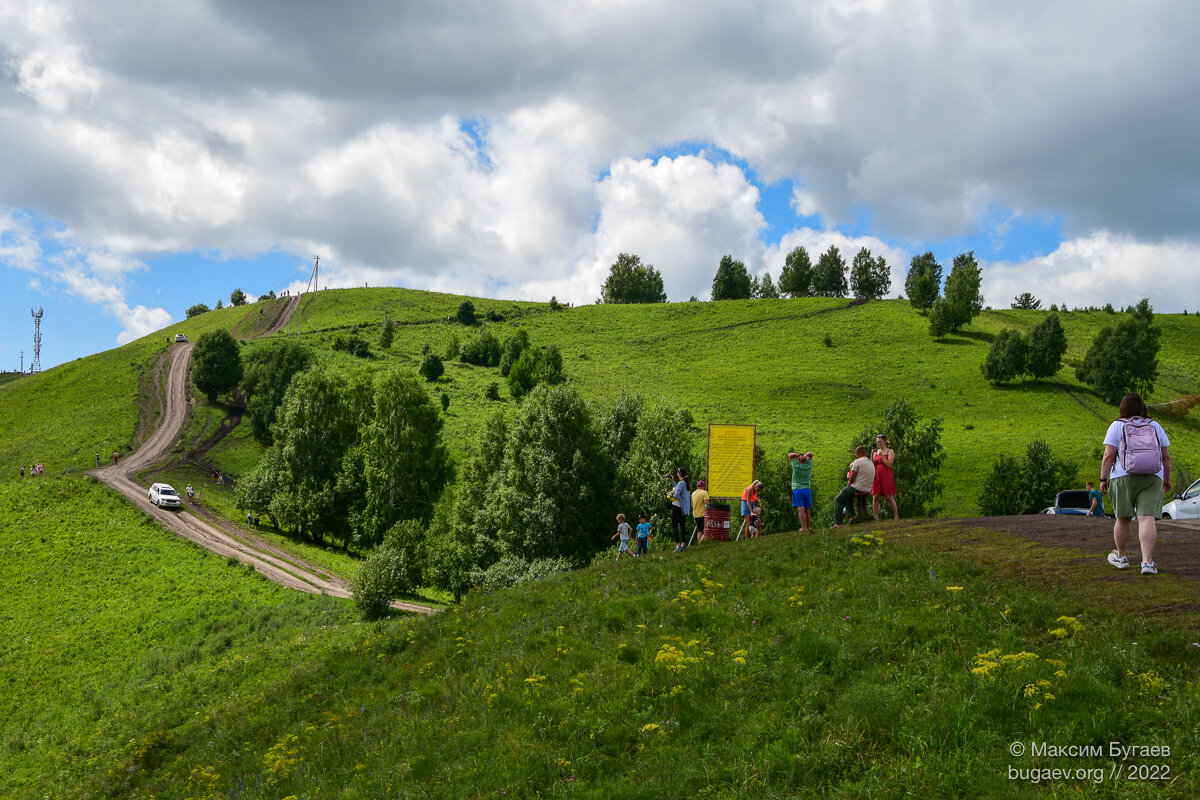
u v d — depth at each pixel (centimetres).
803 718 772
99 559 5919
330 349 14762
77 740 3194
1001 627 878
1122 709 657
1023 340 11712
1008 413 10650
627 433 6081
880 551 1329
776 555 1451
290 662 3397
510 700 1041
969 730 678
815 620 1033
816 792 666
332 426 7700
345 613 4481
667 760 768
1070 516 1534
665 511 5116
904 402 6550
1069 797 572
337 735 1220
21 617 4984
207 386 11844
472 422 10794
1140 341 11019
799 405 11569
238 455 10100
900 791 627
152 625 4753
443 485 7681
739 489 2672
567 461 5412
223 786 1339
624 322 17662
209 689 3347
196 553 6059
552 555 5197
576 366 14038
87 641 4591
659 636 1131
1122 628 805
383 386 7500
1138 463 966
